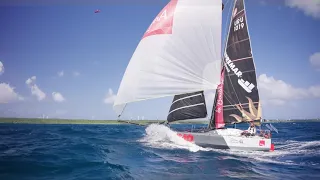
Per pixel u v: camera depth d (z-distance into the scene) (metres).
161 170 11.20
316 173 11.30
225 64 18.98
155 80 18.28
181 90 18.11
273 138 27.36
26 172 9.77
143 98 18.39
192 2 18.31
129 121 20.62
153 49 18.48
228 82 18.75
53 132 32.44
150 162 12.73
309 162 13.61
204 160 13.52
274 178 10.41
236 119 18.20
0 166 10.55
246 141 16.39
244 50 18.12
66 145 17.23
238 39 18.47
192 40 18.12
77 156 12.92
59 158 12.27
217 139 16.78
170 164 12.42
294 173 11.27
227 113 18.59
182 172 10.99
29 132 32.16
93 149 15.56
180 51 18.16
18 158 12.06
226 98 18.72
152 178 9.86
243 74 18.11
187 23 18.17
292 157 14.96
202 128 19.58
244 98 17.97
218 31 18.17
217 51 18.23
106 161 11.98
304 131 41.34
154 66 18.33
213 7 18.19
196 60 18.14
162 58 18.27
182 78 18.16
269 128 16.86
